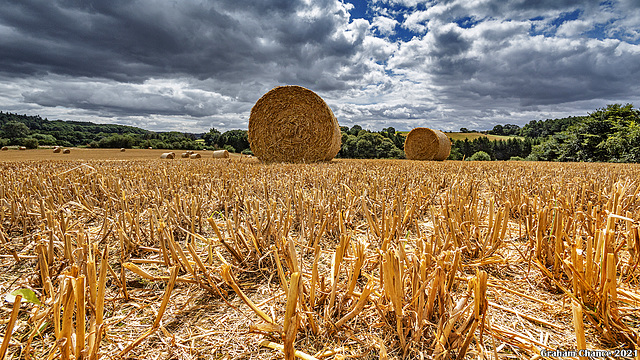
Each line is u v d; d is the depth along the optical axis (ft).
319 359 3.77
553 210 7.54
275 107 36.01
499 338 4.17
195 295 5.25
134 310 4.83
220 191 11.09
